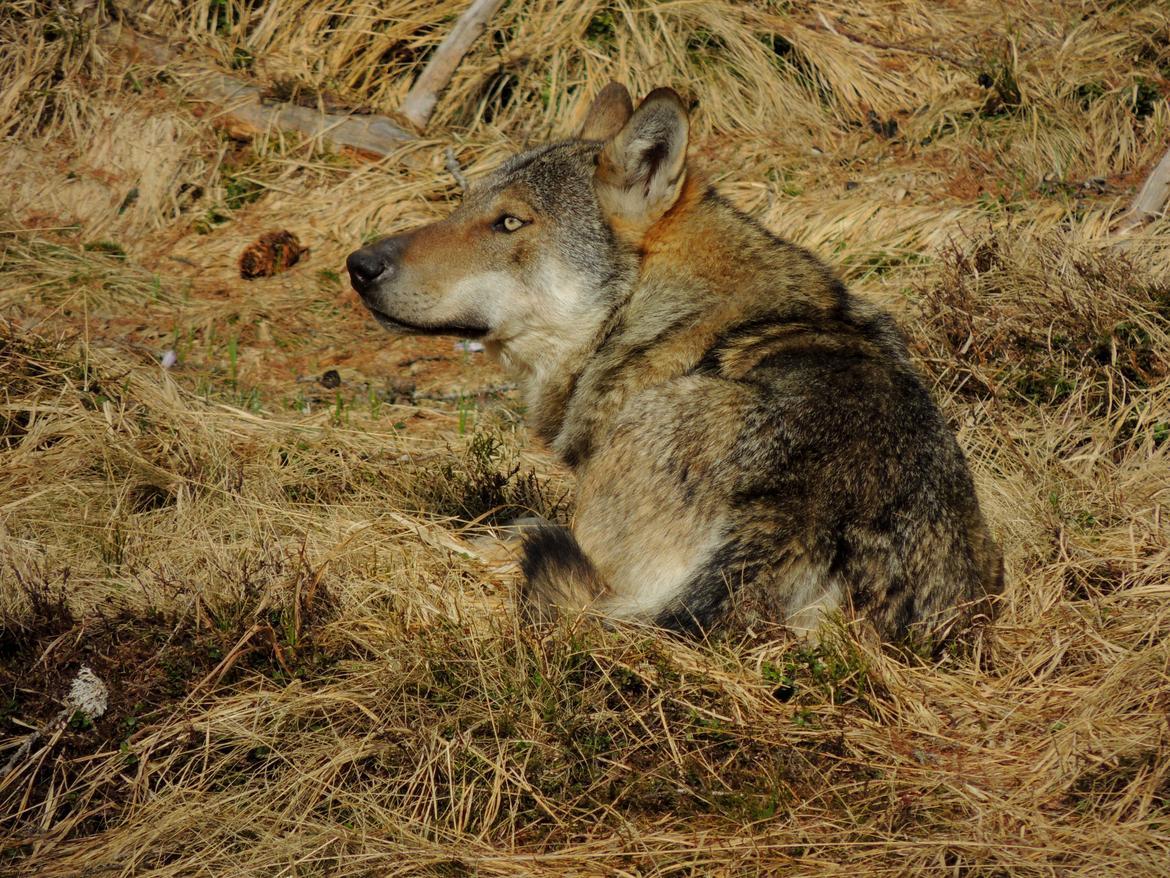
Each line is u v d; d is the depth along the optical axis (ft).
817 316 28.50
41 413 38.27
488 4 63.16
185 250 56.08
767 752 23.49
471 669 25.91
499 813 22.88
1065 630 28.25
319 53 66.59
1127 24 68.33
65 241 55.21
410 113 63.67
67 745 24.13
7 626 27.17
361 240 56.65
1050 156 59.36
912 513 25.88
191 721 24.50
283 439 39.65
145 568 30.53
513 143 61.93
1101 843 20.74
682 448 26.08
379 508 35.22
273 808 22.90
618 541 26.66
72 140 59.26
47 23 61.98
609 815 22.49
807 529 24.88
